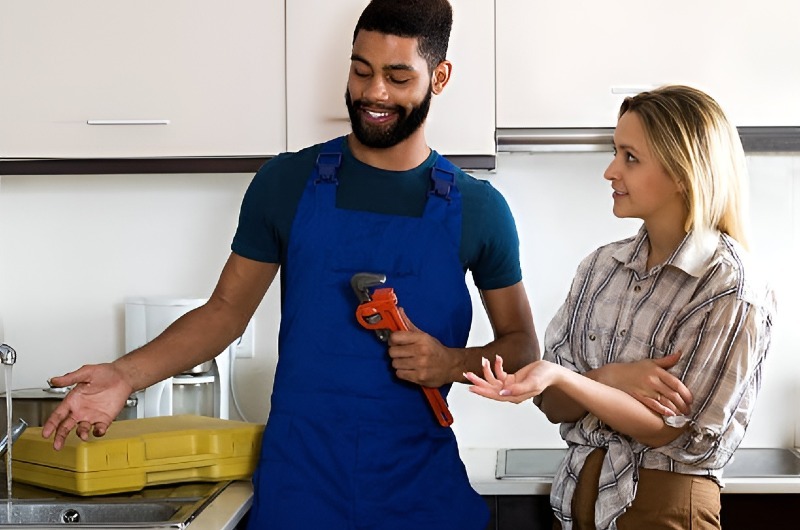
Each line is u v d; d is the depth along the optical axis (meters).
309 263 1.80
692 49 2.24
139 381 1.77
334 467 1.78
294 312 1.81
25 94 2.28
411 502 1.79
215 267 2.62
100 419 1.71
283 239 1.84
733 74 2.24
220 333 1.88
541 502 2.13
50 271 2.64
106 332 2.64
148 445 1.92
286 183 1.84
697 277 1.68
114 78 2.27
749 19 2.23
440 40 1.77
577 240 2.59
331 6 2.24
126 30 2.26
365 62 1.71
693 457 1.67
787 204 2.56
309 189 1.82
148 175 2.62
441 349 1.75
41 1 2.26
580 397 1.62
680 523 1.68
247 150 2.27
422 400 1.81
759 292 1.67
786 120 2.24
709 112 1.69
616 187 1.74
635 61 2.25
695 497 1.68
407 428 1.80
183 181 2.62
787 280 2.57
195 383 2.42
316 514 1.77
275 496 1.78
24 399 2.26
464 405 2.61
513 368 1.86
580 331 1.82
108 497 1.89
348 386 1.78
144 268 2.63
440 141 2.26
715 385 1.65
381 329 1.76
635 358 1.73
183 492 1.92
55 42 2.27
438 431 1.84
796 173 2.56
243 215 1.87
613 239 2.59
